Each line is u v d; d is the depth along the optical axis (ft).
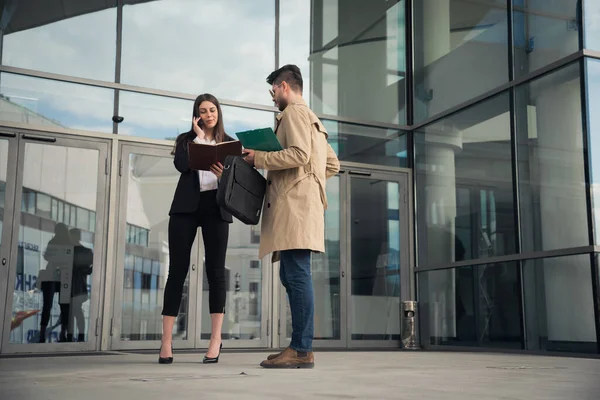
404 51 25.64
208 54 22.12
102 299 19.47
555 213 18.51
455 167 22.71
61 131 19.70
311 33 23.93
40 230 19.04
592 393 5.88
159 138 20.90
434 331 23.04
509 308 19.80
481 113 21.70
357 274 23.36
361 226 23.71
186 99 21.47
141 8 21.43
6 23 19.71
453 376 7.93
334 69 24.18
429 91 24.34
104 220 19.85
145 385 6.26
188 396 5.25
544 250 18.76
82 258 19.43
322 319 22.67
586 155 17.62
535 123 19.43
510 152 20.31
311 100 23.58
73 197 19.58
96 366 9.80
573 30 18.35
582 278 17.46
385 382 6.83
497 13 21.34
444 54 23.70
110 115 20.43
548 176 18.84
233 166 9.20
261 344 21.31
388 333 23.52
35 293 18.74
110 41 20.81
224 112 22.04
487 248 20.94
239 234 21.65
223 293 10.92
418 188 24.56
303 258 9.30
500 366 10.84
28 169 19.16
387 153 24.61
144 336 19.89
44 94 19.74
